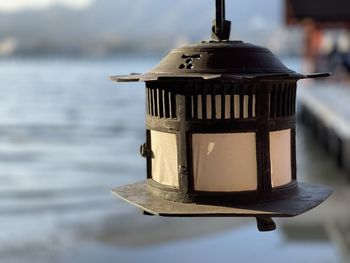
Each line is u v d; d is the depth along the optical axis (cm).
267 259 1128
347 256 1108
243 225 1382
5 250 1220
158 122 226
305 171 1927
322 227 1284
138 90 8425
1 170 2323
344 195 1534
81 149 2931
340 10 2612
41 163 2509
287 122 228
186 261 1162
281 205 217
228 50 222
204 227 1377
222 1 233
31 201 1706
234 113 216
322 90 2680
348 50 2994
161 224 1432
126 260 1193
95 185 1988
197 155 219
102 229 1403
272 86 219
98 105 5719
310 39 3008
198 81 212
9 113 4753
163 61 231
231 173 218
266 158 220
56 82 10006
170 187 225
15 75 12731
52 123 4109
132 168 2397
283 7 2648
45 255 1190
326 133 2159
